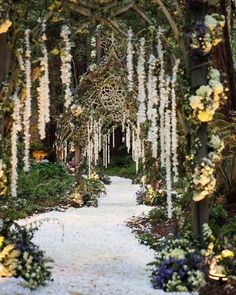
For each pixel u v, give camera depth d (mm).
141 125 11359
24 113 5105
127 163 26344
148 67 5621
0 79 4973
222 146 5145
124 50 11719
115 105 12531
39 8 5047
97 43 12477
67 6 5047
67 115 12781
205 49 4973
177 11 5137
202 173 5016
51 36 5484
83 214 10734
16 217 9445
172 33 5355
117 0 5207
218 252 5098
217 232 5281
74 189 12578
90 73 12195
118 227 9039
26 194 12281
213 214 6363
